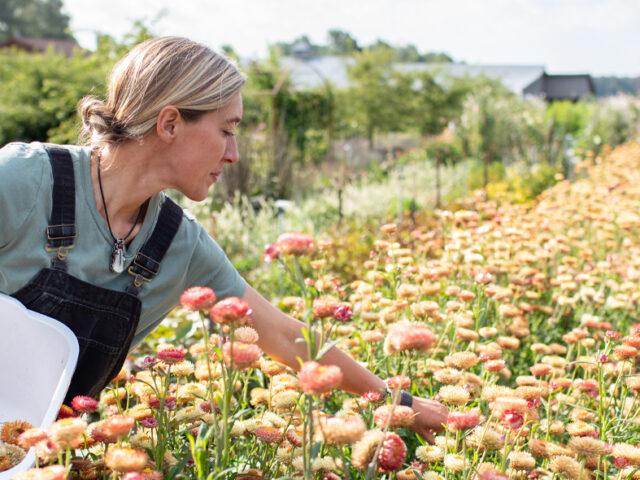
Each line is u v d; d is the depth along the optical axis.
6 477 1.04
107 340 1.38
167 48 1.33
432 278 2.60
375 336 2.04
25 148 1.33
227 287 1.55
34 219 1.29
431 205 8.43
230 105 1.36
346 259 4.94
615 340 2.06
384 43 26.25
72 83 12.87
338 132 22.30
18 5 60.94
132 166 1.35
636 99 17.42
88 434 1.35
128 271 1.40
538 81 44.47
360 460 1.09
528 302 3.39
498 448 1.40
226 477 1.29
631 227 4.85
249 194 8.38
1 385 1.36
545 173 10.62
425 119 24.28
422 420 1.52
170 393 1.59
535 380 1.95
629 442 1.84
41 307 1.31
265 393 1.63
